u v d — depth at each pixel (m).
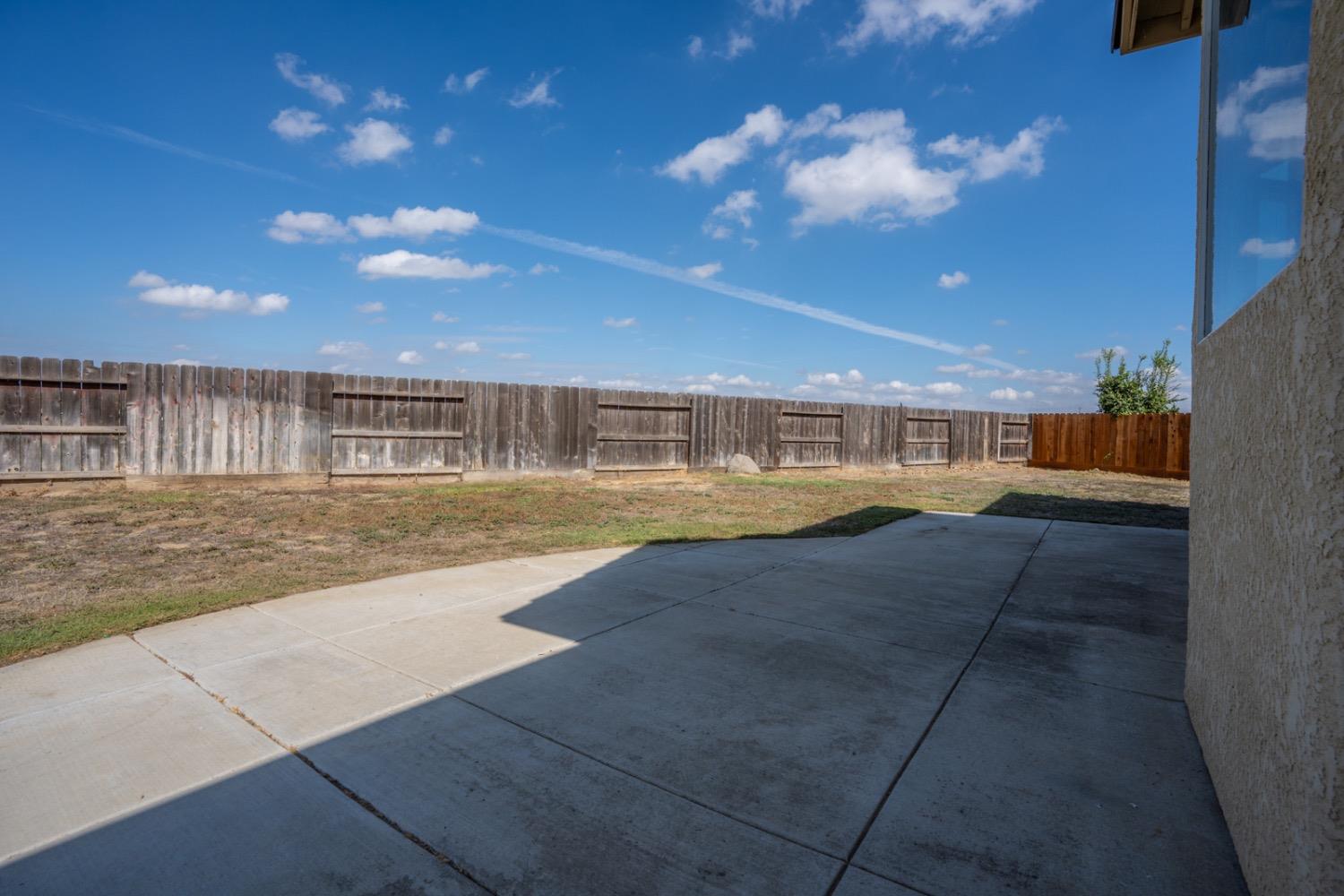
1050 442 21.22
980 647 3.79
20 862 1.89
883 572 5.71
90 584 4.99
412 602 4.59
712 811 2.17
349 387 11.37
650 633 3.97
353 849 1.96
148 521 7.62
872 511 9.93
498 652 3.60
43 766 2.40
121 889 1.79
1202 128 3.10
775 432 17.11
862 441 18.84
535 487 11.99
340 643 3.73
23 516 7.60
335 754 2.52
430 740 2.62
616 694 3.09
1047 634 4.03
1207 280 2.96
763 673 3.36
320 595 4.77
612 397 14.28
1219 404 2.45
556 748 2.57
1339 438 1.31
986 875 1.87
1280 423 1.68
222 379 10.38
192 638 3.80
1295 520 1.56
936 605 4.67
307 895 1.78
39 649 3.59
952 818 2.14
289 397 10.89
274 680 3.20
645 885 1.82
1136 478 16.94
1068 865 1.92
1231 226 2.52
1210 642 2.53
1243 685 1.98
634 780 2.35
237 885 1.81
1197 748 2.62
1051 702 3.04
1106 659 3.61
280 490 10.39
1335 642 1.31
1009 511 10.16
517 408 13.09
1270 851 1.64
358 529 7.59
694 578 5.40
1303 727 1.45
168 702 2.95
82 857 1.92
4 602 4.47
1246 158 2.29
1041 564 6.07
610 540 7.18
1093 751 2.59
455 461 12.43
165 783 2.30
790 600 4.74
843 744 2.63
